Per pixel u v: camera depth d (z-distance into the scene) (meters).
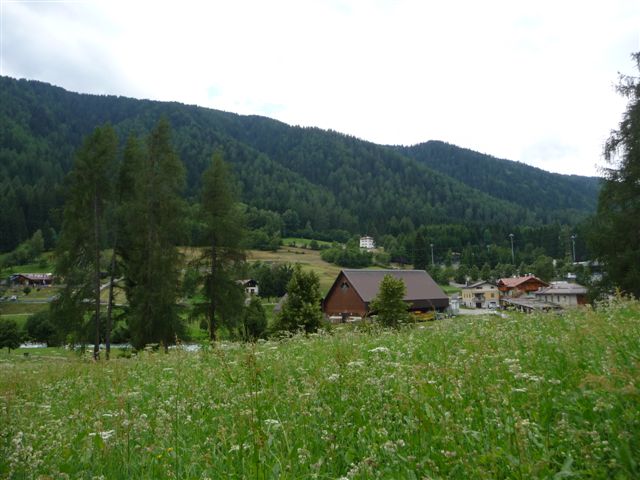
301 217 183.75
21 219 133.75
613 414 3.74
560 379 4.95
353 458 4.12
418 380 4.98
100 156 31.89
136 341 31.28
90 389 9.27
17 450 4.79
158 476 4.27
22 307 95.25
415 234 144.88
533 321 9.98
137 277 32.22
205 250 35.22
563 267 122.12
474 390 4.73
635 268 26.19
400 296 33.97
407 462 3.63
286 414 5.28
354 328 13.63
